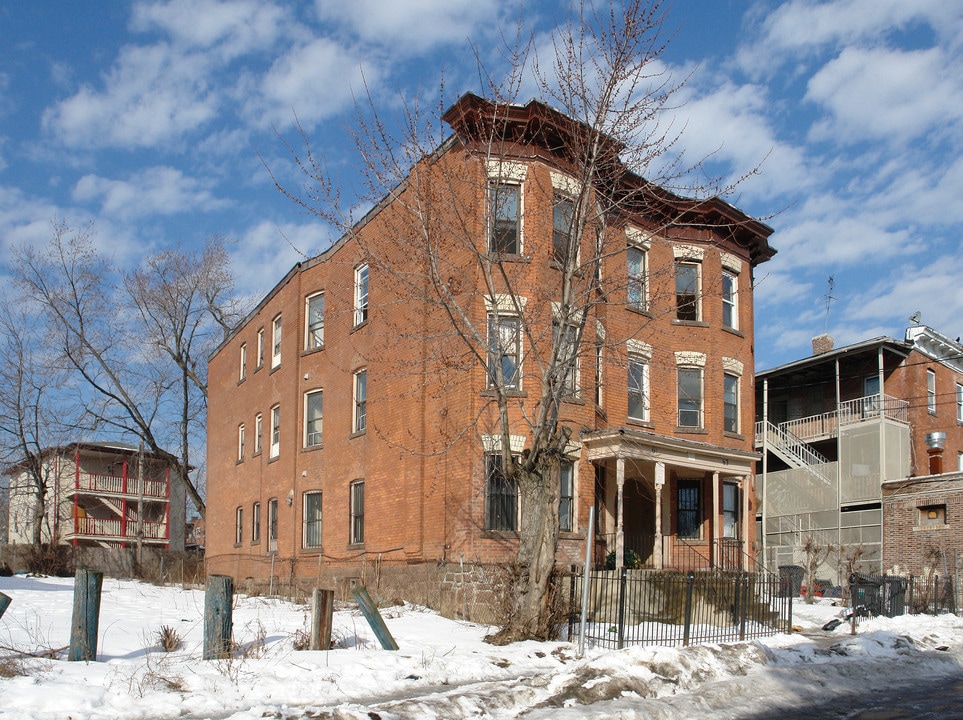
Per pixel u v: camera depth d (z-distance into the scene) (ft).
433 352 68.54
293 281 103.35
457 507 69.41
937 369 131.23
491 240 62.03
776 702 41.34
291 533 96.53
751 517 91.04
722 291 91.35
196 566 124.16
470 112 69.46
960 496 102.73
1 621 51.83
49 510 175.42
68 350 133.80
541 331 67.10
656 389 83.66
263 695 36.73
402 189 70.79
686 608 52.85
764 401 120.57
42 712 31.65
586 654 47.42
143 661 40.98
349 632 52.90
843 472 117.60
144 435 140.77
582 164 56.70
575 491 73.97
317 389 96.63
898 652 54.65
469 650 48.67
